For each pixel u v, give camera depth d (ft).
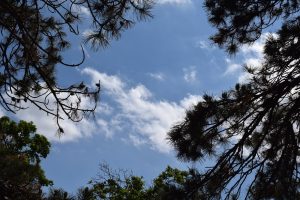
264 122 29.53
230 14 30.22
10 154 18.81
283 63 28.55
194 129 26.86
